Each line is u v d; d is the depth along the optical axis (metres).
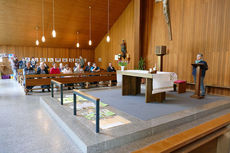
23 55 11.62
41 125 3.55
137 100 5.12
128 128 3.06
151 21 8.66
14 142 2.81
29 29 10.02
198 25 6.68
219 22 6.05
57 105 4.45
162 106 4.50
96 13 10.20
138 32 8.89
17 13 8.75
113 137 2.71
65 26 10.54
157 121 3.41
